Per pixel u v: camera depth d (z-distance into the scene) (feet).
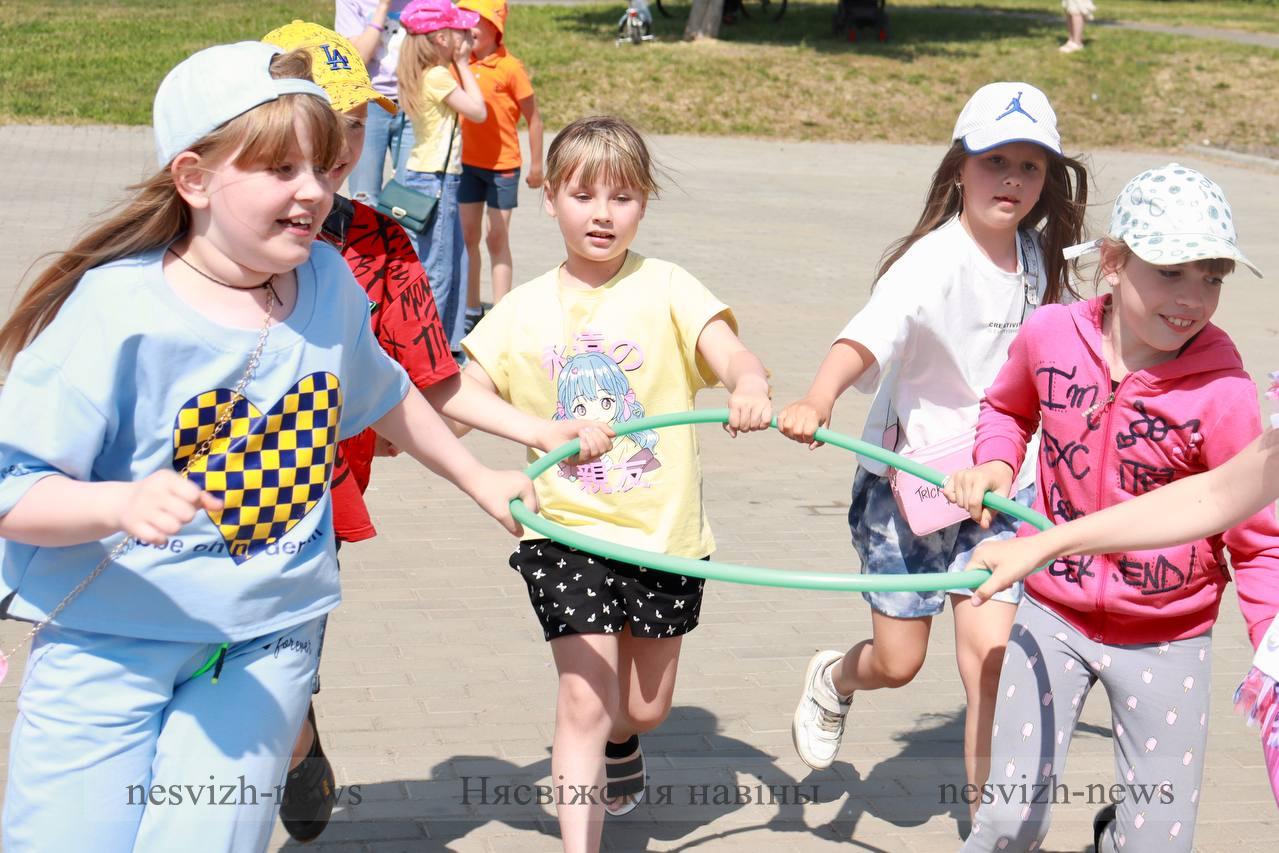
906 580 11.21
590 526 13.79
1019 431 14.01
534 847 14.49
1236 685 19.26
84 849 10.02
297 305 10.69
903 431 15.53
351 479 13.57
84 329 9.82
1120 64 102.06
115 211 10.66
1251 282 50.24
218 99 9.84
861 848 14.80
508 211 38.50
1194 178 12.09
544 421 13.53
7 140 65.31
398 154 38.19
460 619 20.31
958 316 15.11
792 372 34.65
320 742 14.98
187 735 10.20
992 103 14.90
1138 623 12.60
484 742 16.69
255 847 10.44
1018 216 15.07
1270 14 147.84
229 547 10.38
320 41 13.38
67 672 10.06
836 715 15.97
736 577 11.36
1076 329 13.04
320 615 10.91
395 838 14.57
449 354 13.75
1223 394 12.20
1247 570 12.03
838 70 95.14
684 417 13.53
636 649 14.26
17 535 9.51
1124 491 12.75
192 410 10.11
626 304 14.33
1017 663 13.12
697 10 101.81
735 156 76.07
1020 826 13.01
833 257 50.11
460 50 32.68
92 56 87.15
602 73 88.74
